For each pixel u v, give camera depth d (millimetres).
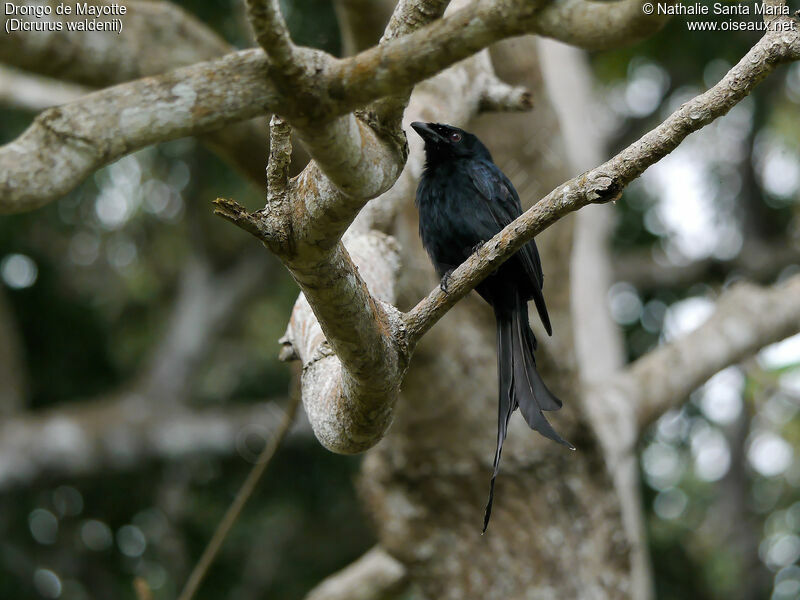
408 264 9266
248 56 3246
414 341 4664
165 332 21344
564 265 10648
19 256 19391
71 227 19297
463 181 7844
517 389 6105
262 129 9758
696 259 21250
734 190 21250
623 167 4137
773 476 23797
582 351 13391
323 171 3699
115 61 9188
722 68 17500
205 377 21391
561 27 3172
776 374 12469
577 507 10336
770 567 22422
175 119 3148
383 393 4660
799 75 19844
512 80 10141
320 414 5105
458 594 10422
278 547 19109
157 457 18578
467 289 4570
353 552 19484
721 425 21219
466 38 3225
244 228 3996
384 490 10625
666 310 20562
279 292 21500
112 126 3047
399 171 3963
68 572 18547
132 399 19625
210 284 21234
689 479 22156
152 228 20844
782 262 20594
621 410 11625
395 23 3832
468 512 10375
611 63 18016
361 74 3277
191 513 18875
